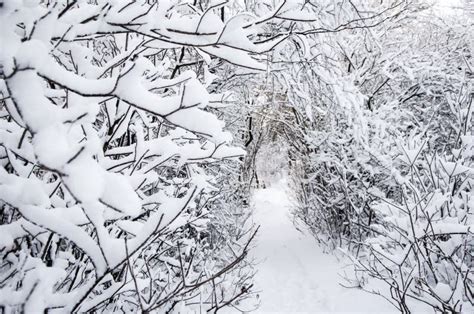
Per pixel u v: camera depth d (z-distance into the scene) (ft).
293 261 23.35
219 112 19.24
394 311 13.05
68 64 6.59
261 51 5.95
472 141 12.61
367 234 21.56
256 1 12.66
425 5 24.31
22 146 4.73
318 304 15.81
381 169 19.44
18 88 3.04
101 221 3.92
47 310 4.42
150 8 4.74
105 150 7.06
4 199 4.01
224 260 21.40
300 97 15.92
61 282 6.09
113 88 3.96
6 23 3.57
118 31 4.98
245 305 16.11
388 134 18.78
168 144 6.60
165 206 4.46
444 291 9.68
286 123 28.37
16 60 3.03
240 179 33.91
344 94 15.49
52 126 3.03
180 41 5.18
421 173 16.66
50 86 6.33
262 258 24.70
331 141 22.18
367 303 14.35
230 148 6.71
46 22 3.71
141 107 4.15
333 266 20.45
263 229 35.53
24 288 4.09
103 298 5.37
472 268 10.75
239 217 28.04
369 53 22.74
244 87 20.25
